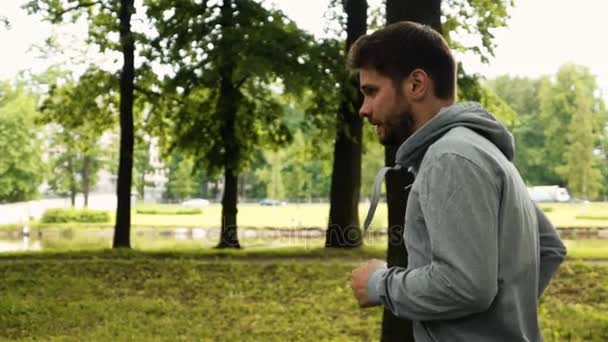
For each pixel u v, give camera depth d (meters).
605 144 72.50
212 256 17.83
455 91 2.25
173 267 14.02
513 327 2.02
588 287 12.07
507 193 2.01
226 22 21.14
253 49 20.05
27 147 55.78
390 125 2.23
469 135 2.07
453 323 2.03
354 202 21.91
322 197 92.00
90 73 23.38
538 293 2.30
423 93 2.18
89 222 53.41
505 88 90.19
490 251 1.92
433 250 1.96
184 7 21.89
